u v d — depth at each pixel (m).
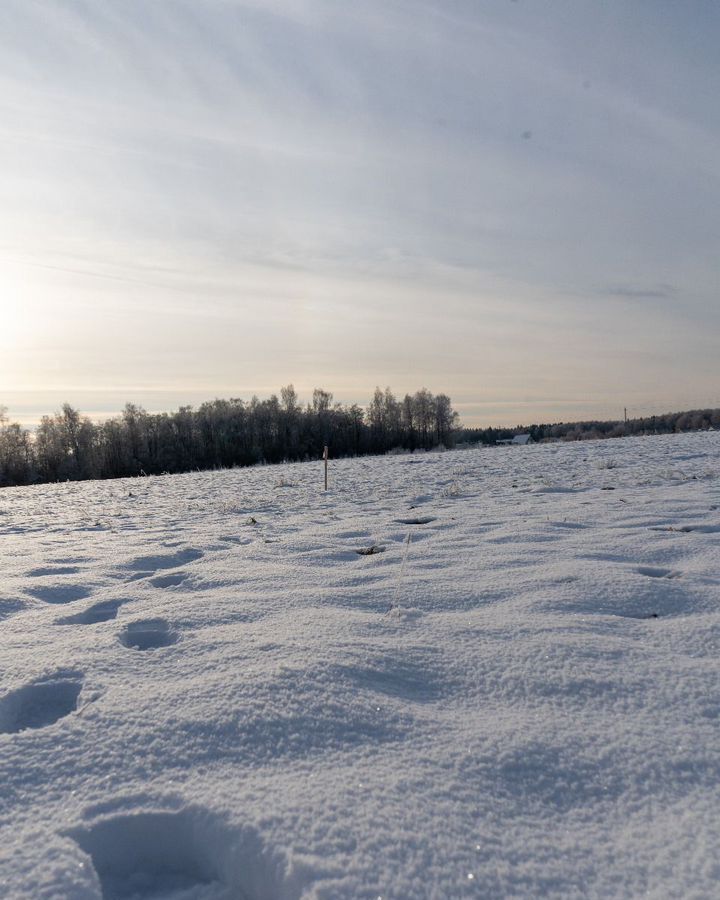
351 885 1.58
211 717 2.40
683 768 2.08
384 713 2.45
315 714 2.42
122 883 1.83
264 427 67.62
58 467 62.44
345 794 1.94
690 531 6.11
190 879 1.85
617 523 6.75
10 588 4.97
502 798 1.94
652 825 1.81
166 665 3.02
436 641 3.23
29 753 2.23
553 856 1.69
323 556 5.87
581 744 2.23
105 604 4.36
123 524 9.99
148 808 1.92
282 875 1.64
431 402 73.31
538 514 7.86
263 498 13.12
